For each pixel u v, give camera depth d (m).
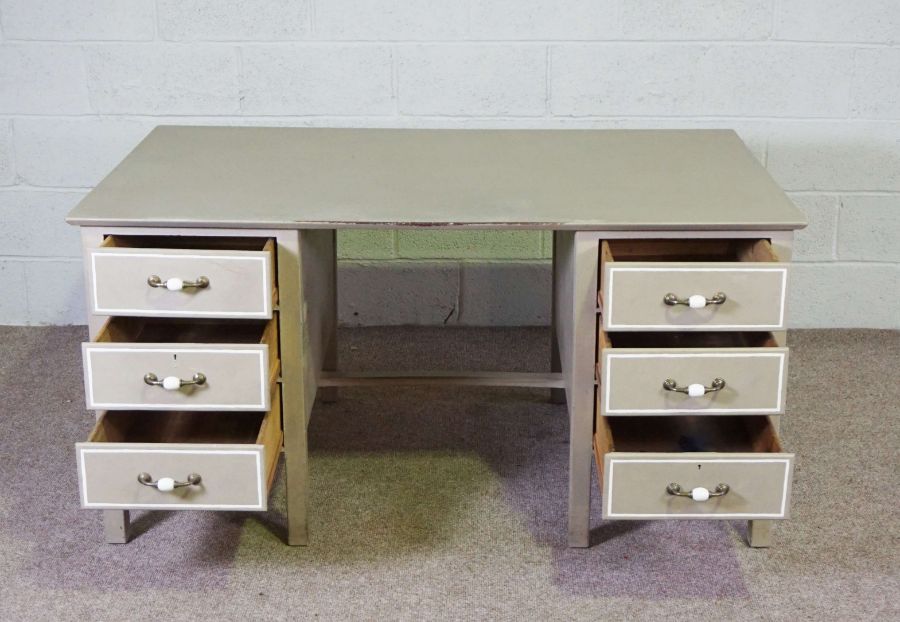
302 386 2.10
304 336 2.12
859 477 2.44
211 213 2.02
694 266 1.92
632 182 2.22
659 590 2.07
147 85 3.00
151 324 2.30
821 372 2.92
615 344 2.24
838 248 3.11
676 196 2.12
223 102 3.02
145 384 1.94
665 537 2.23
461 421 2.69
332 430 2.64
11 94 3.00
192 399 1.95
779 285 1.93
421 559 2.16
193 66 2.98
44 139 3.04
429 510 2.32
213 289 1.96
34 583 2.09
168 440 2.16
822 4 2.91
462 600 2.04
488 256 3.14
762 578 2.11
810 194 3.07
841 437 2.60
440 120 3.03
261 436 1.95
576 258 2.02
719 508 1.95
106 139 3.04
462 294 3.18
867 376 2.90
